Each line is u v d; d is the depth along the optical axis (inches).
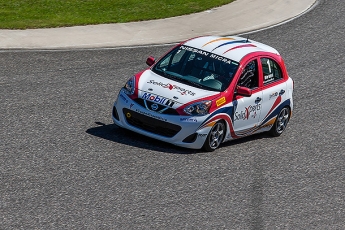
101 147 1498.5
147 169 1418.6
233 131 1600.6
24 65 2025.1
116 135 1577.3
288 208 1354.6
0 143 1465.3
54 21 2469.2
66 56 2148.1
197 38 1718.8
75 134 1561.3
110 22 2534.5
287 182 1482.5
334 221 1325.0
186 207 1286.9
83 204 1240.2
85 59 2144.4
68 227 1155.9
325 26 2815.0
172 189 1349.7
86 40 2320.4
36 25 2394.2
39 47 2198.6
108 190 1305.4
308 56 2476.6
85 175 1355.8
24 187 1274.6
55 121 1633.9
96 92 1884.8
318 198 1422.2
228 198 1353.3
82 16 2583.7
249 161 1562.5
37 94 1811.0
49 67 2036.2
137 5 2797.7
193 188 1369.3
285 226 1277.1
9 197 1231.5
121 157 1457.9
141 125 1524.4
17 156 1407.5
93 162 1418.6
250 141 1702.8
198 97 1528.1
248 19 2795.3
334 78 2300.7
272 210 1336.1
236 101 1583.4
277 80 1724.9
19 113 1662.2
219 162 1519.4
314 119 1934.1
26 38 2260.1
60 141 1510.8
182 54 1647.4
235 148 1631.4
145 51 2289.6
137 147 1520.7
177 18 2687.0
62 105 1752.0
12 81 1888.5
